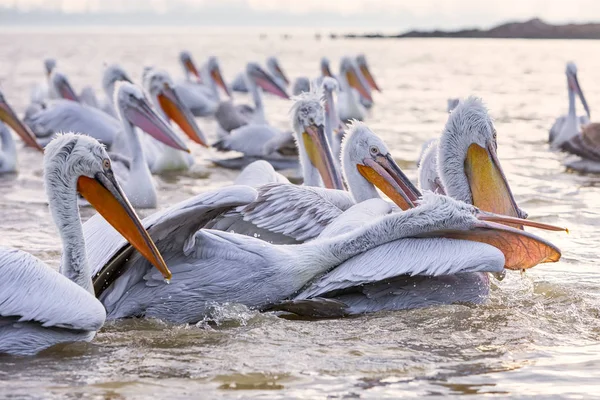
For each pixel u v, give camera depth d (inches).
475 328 298.4
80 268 282.0
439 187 400.2
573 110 767.7
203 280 302.5
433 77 1736.0
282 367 257.8
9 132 650.2
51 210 281.6
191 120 666.2
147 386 241.4
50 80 1116.5
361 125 401.1
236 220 358.3
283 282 308.8
